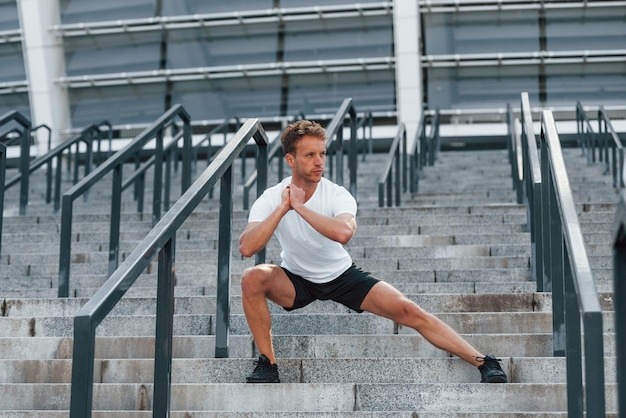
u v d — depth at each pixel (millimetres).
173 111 8758
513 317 5625
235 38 19906
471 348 4945
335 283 5125
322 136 5062
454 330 5543
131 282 4012
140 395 5074
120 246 8531
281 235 5113
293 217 5055
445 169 14312
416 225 8312
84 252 8219
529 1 18781
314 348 5445
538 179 6145
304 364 5160
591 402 3340
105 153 19219
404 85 19047
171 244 4426
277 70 19625
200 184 4875
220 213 5492
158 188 8492
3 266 8047
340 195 5086
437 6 19000
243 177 13922
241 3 19703
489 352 5344
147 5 20109
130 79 20141
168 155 10648
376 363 5113
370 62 19188
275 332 5766
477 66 19109
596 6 18750
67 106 20391
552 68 19047
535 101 18984
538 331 5609
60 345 5672
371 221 8727
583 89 18922
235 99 19891
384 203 10250
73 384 3648
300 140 5023
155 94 20172
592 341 3365
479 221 8633
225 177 5523
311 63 19422
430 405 4828
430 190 13148
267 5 19562
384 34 19391
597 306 3400
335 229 4805
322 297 5172
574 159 14578
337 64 19344
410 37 18938
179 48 20109
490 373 4852
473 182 13273
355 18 19391
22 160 10695
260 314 5035
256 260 6348
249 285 5031
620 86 18859
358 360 5125
